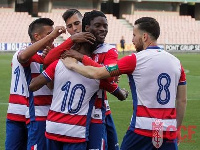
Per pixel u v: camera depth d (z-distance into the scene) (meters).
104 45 7.11
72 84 6.62
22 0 61.31
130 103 17.75
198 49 58.34
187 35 62.16
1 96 19.38
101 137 6.95
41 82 6.74
